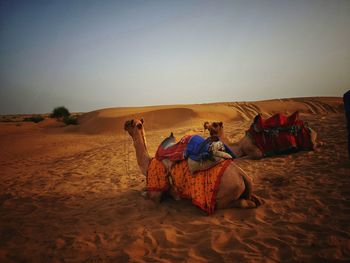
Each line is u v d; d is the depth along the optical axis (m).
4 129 38.47
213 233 4.18
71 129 36.25
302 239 3.81
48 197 6.97
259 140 8.45
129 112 39.56
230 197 4.71
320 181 5.96
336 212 4.48
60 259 3.90
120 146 15.84
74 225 5.03
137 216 5.12
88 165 11.13
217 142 4.79
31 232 4.88
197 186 4.83
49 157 15.41
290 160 7.88
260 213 4.68
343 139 9.54
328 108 48.69
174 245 4.01
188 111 35.66
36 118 52.22
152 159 5.71
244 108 45.41
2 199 7.11
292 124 8.53
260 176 6.78
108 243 4.24
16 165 13.29
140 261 3.68
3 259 4.00
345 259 3.30
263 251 3.64
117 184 7.64
